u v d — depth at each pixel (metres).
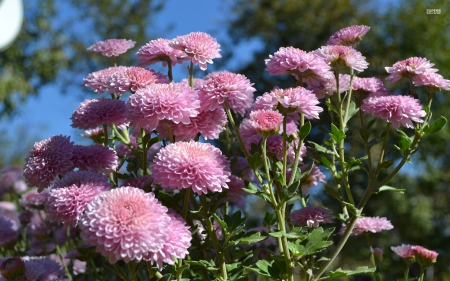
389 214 3.03
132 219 0.45
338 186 0.64
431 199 3.17
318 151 0.65
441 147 3.02
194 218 0.58
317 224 0.63
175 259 0.52
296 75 0.62
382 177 2.49
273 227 0.76
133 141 0.74
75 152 0.61
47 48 3.20
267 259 0.73
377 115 0.61
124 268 0.74
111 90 0.61
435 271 2.28
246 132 0.67
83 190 0.52
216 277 0.56
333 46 0.64
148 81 0.61
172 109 0.54
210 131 0.58
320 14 3.49
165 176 0.52
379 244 2.47
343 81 0.67
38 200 0.84
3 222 0.86
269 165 0.63
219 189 0.52
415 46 3.23
